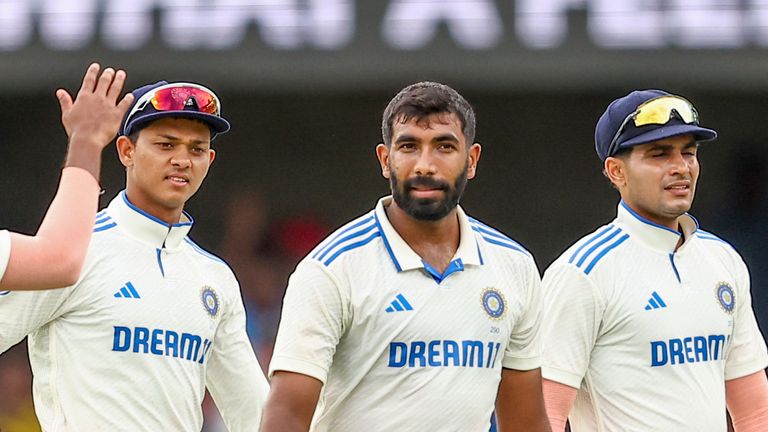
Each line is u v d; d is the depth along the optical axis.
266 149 40.38
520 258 17.09
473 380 16.30
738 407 19.08
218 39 29.72
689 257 18.61
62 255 12.84
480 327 16.39
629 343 18.00
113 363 17.45
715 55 29.31
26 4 29.84
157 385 17.69
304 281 16.08
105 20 29.84
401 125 16.05
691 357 18.08
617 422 18.05
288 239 39.59
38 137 40.34
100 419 17.34
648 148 18.38
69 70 30.03
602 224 40.03
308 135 40.38
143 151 18.12
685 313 18.16
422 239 16.48
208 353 18.58
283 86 36.16
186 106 18.06
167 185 18.14
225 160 40.34
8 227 40.41
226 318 19.02
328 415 16.52
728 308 18.56
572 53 29.31
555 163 40.12
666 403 17.89
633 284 18.09
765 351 19.30
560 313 18.05
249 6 29.77
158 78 34.59
